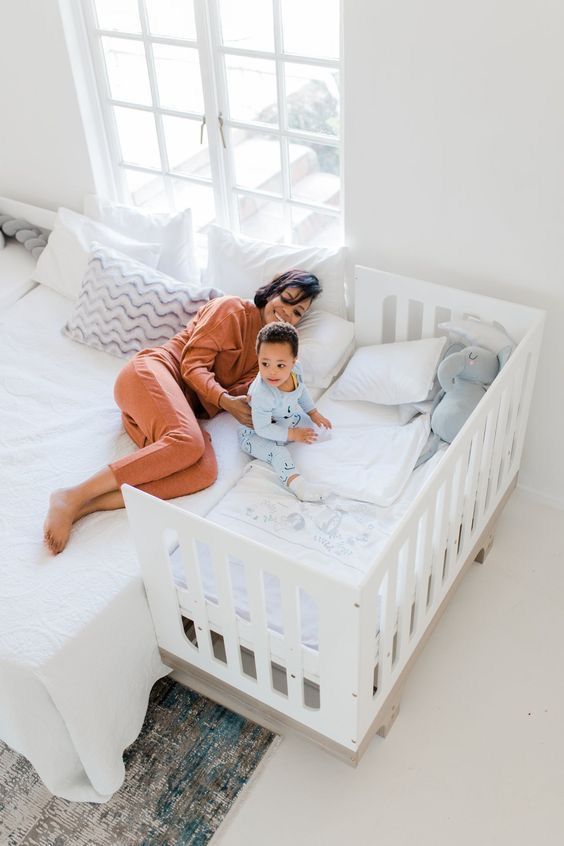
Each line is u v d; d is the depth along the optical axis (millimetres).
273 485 2143
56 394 2518
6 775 2037
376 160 2312
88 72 2799
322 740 1872
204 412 2438
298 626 1668
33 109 2924
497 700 2094
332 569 1880
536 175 2100
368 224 2449
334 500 2070
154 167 2963
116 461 2090
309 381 2477
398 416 2346
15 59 2824
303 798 1932
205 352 2377
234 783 1972
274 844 1857
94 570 1942
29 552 2002
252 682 1904
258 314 2477
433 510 1794
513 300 2340
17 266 3104
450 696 2107
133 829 1908
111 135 2945
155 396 2229
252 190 2768
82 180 3016
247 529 2002
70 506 2031
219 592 1758
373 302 2498
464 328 2271
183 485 2139
